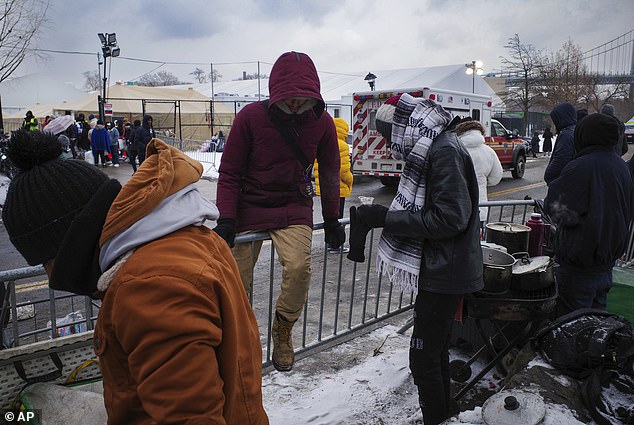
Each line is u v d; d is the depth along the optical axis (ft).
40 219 3.63
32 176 3.72
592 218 10.27
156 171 3.79
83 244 3.58
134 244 3.57
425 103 8.05
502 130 54.29
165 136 76.89
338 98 122.01
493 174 18.58
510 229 11.27
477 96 46.62
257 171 8.79
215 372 3.46
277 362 9.23
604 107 24.90
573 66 128.16
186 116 107.65
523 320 9.24
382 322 14.47
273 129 8.52
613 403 8.42
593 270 10.81
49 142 3.91
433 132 7.81
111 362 3.65
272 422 9.32
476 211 7.91
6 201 3.78
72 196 3.67
